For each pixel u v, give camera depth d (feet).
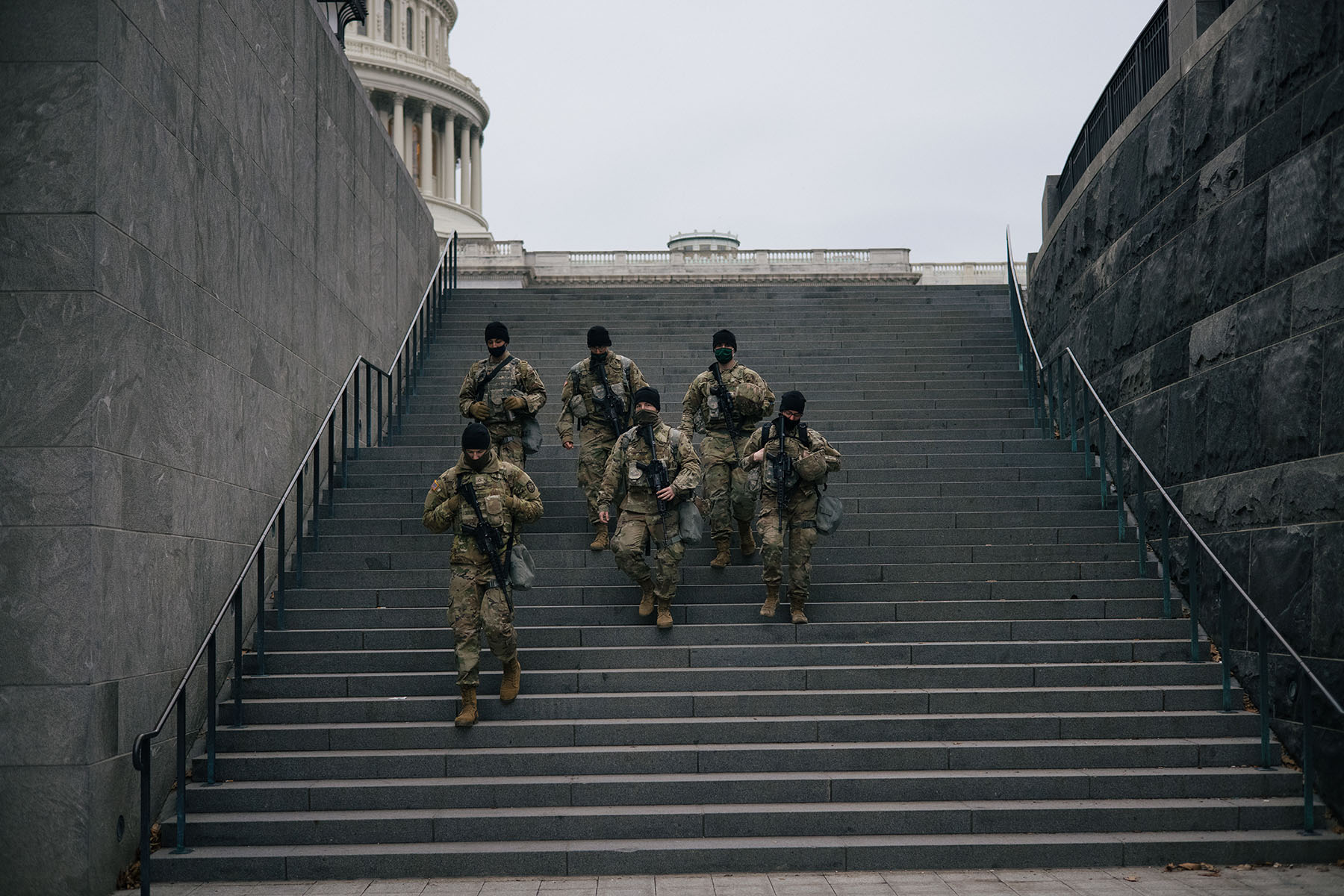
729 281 140.97
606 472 28.53
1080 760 24.34
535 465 37.09
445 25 257.55
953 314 54.85
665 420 42.63
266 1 31.12
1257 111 26.32
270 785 23.50
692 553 32.01
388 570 31.30
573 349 50.19
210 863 21.62
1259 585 25.79
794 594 28.43
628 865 21.72
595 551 31.63
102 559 21.26
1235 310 27.20
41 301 21.16
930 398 44.83
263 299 30.50
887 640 28.37
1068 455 37.68
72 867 20.40
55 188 21.30
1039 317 46.88
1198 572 28.86
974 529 32.73
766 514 28.37
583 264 140.97
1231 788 23.53
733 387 30.91
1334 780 22.74
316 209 35.65
